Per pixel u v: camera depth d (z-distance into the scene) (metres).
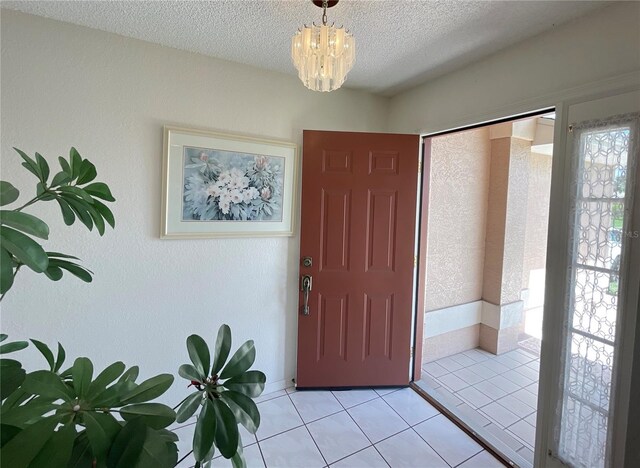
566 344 1.51
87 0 1.44
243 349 1.13
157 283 1.92
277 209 2.24
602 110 1.37
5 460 0.61
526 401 2.35
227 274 2.13
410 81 2.27
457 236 3.03
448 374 2.72
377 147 2.31
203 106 1.96
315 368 2.38
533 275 3.95
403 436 1.94
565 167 1.51
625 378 1.32
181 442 1.87
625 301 1.31
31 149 1.56
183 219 1.94
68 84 1.62
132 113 1.78
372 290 2.38
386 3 1.39
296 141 2.28
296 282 2.38
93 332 1.76
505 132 3.00
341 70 1.24
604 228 1.38
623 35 1.31
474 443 1.90
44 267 0.75
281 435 1.93
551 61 1.56
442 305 3.00
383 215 2.34
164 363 1.96
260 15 1.52
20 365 0.79
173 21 1.59
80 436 0.80
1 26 1.49
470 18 1.49
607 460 1.36
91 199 1.01
